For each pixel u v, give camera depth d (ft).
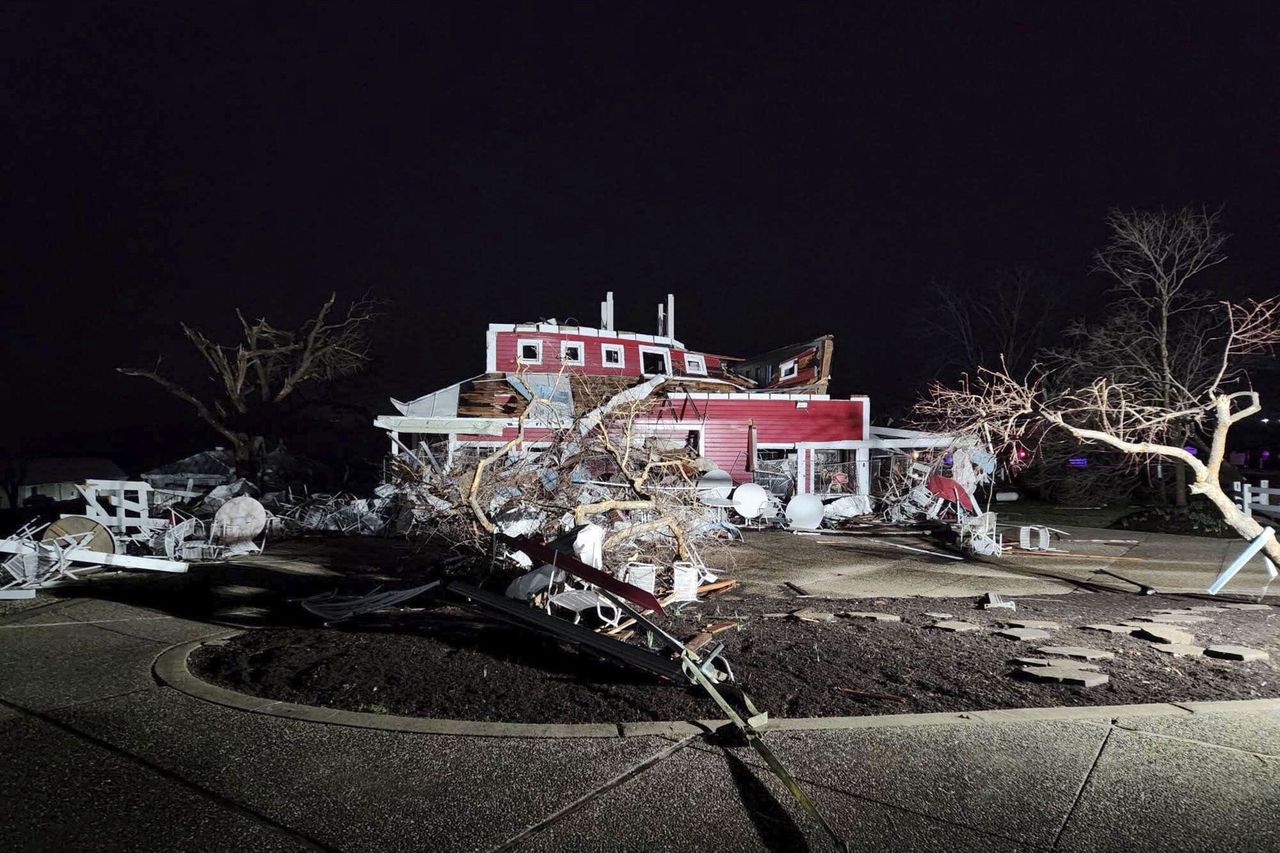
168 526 40.65
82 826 11.41
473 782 13.03
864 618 26.63
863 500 63.72
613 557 29.99
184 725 15.53
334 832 11.35
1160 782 13.21
